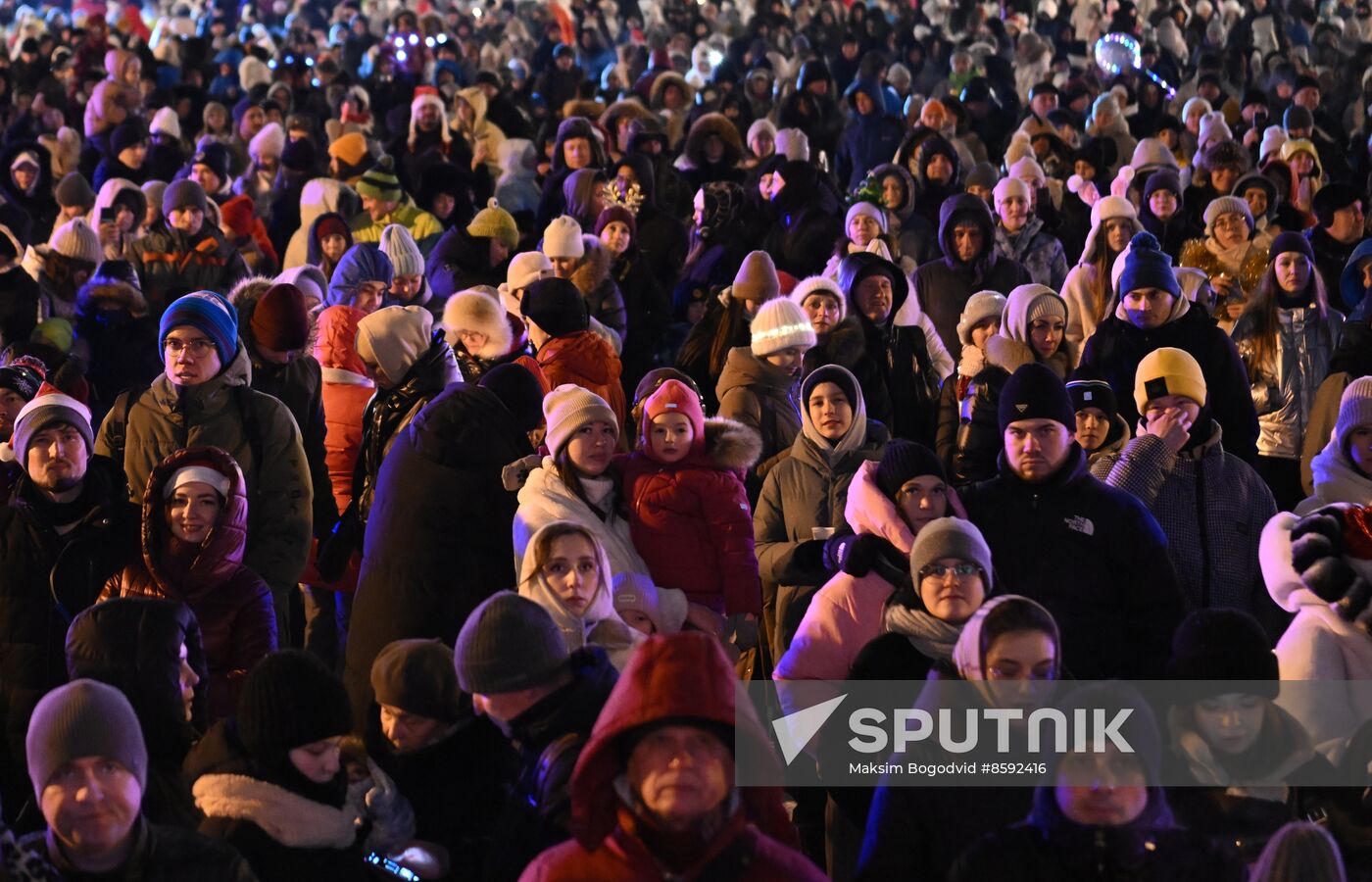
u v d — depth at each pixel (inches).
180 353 383.6
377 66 1514.5
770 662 388.2
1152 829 228.5
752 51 1571.1
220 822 258.4
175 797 286.4
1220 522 374.0
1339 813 267.3
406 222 756.6
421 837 274.5
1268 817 264.8
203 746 268.7
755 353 463.8
